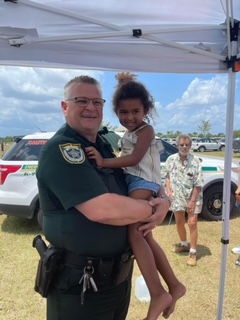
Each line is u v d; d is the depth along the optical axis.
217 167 5.40
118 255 1.55
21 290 3.27
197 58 2.17
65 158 1.37
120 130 2.28
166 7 1.69
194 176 3.82
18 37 1.66
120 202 1.38
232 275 3.55
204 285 3.33
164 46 2.01
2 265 3.84
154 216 1.56
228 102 2.24
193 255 3.79
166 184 4.13
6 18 1.55
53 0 1.52
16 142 4.89
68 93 1.54
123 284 1.64
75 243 1.43
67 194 1.35
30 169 4.63
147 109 1.74
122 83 1.82
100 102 1.56
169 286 1.74
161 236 4.74
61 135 1.47
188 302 3.02
